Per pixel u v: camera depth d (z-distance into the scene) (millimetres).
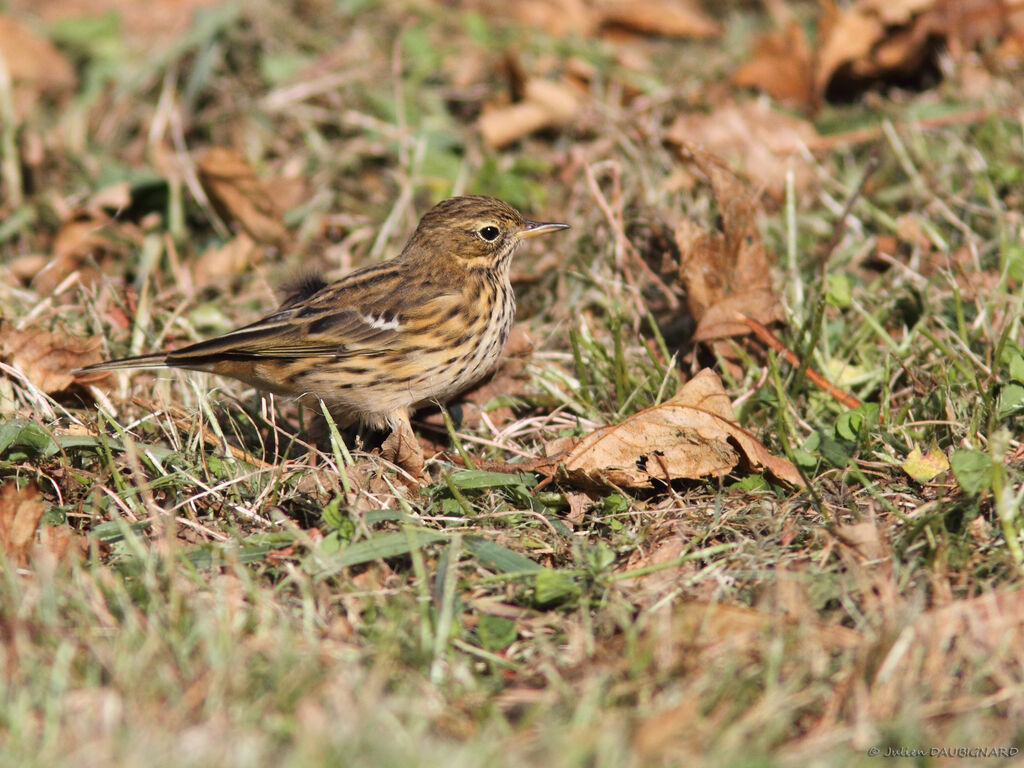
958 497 9133
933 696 6848
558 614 8141
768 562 8500
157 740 6117
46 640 7191
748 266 11531
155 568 8195
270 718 6477
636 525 9281
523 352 12125
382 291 11117
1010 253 11859
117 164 15523
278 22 17672
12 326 11977
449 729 6746
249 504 9430
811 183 14156
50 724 6273
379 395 11062
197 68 16781
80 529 9211
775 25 18188
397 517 8844
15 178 15367
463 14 18750
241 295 13742
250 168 14328
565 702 6820
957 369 10734
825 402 10852
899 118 15055
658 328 12281
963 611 7402
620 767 6043
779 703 6598
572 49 17625
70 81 17766
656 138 14875
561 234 13883
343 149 15938
